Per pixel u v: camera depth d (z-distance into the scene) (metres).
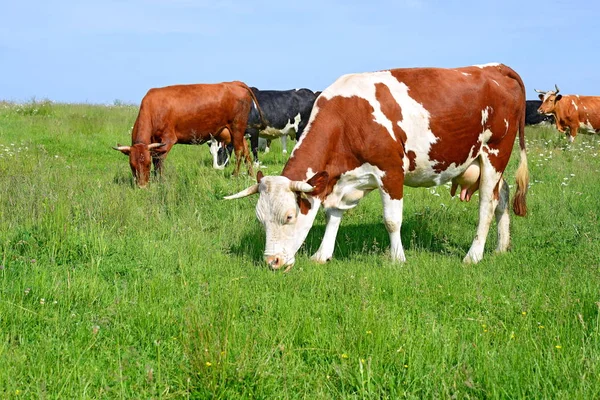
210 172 12.46
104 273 5.97
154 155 12.01
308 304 5.03
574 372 3.56
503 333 4.47
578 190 10.87
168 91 12.45
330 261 7.09
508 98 7.46
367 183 6.96
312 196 6.44
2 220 7.46
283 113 16.19
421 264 6.66
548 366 3.71
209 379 3.51
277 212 6.14
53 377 3.57
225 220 8.53
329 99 6.77
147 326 4.51
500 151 7.48
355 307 4.90
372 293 5.38
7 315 4.50
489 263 6.86
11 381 3.47
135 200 9.10
